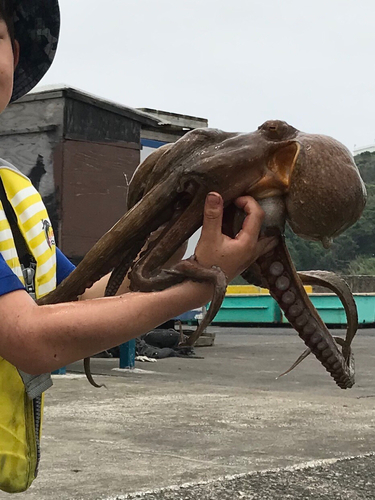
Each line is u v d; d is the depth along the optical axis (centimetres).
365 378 655
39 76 152
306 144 111
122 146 752
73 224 710
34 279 142
